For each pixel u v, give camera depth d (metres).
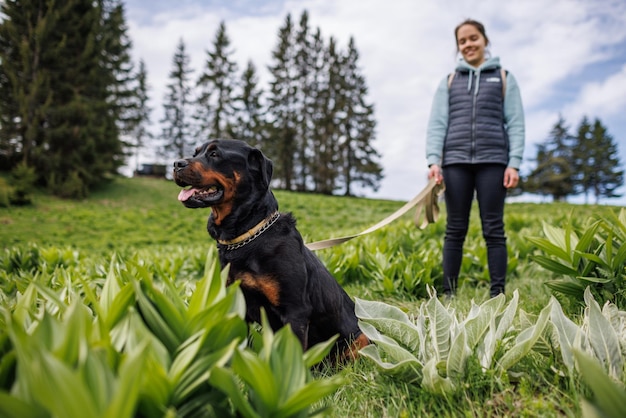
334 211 22.06
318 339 2.94
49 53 24.27
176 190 29.05
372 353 2.01
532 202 25.95
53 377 0.82
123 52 37.56
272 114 47.62
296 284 2.58
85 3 26.34
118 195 26.00
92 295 1.43
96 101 26.47
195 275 6.19
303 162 47.06
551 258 3.14
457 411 1.67
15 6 24.72
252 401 1.33
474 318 1.94
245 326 1.35
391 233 7.24
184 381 1.19
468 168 4.04
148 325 1.32
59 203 22.14
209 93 47.84
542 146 60.84
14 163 25.86
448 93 4.20
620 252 2.86
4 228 15.68
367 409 1.82
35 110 23.98
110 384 0.98
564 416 1.58
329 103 47.50
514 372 1.86
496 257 3.90
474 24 4.10
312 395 1.18
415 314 3.67
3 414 0.89
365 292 4.58
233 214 2.68
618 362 1.74
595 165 56.88
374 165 47.38
